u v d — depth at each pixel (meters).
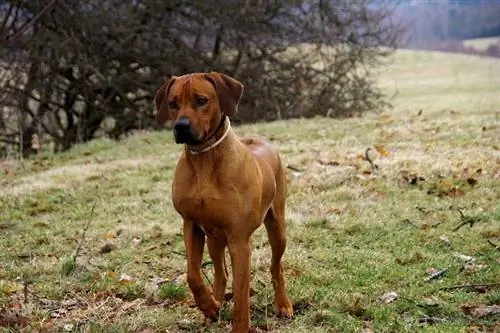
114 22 16.23
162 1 17.02
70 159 13.12
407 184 8.99
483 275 5.79
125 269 6.34
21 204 9.29
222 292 5.07
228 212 4.39
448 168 9.38
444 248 6.61
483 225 7.16
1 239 7.64
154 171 10.86
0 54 14.96
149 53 17.23
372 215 7.71
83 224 8.11
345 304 5.21
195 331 4.91
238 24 17.50
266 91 18.30
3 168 12.54
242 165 4.46
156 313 5.18
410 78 34.78
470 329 4.72
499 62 40.41
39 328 4.98
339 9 18.47
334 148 11.48
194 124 4.24
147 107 18.05
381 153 10.56
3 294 5.73
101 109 17.73
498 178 8.91
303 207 8.17
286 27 18.25
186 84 4.36
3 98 15.76
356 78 18.94
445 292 5.45
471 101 20.42
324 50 19.64
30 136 16.39
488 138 11.27
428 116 14.95
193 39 18.25
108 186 10.00
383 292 5.51
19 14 15.70
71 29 16.11
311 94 18.53
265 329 4.92
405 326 4.79
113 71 17.59
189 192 4.43
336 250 6.64
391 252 6.60
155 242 7.23
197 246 4.62
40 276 6.24
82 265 6.45
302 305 5.30
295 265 6.15
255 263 6.14
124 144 14.04
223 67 18.16
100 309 5.36
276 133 13.69
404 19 20.19
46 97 16.70
